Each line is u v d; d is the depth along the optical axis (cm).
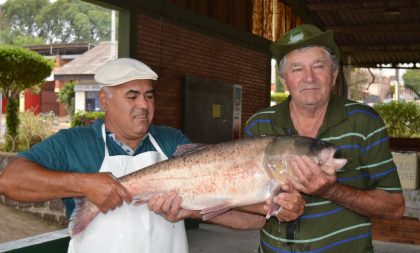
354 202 262
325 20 1495
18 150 1070
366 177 284
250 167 267
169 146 307
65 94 3238
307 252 281
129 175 272
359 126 278
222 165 270
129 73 273
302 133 292
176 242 297
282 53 283
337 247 278
